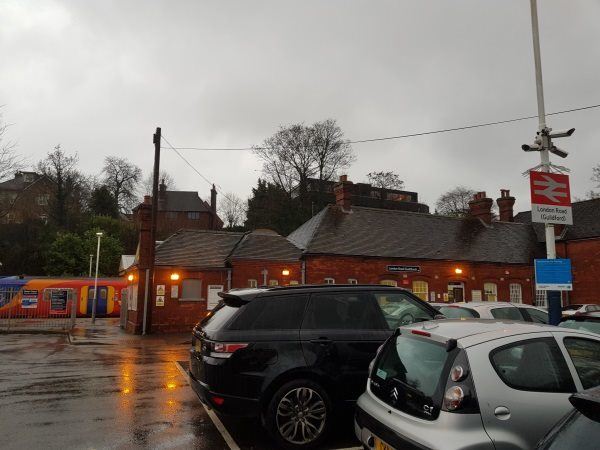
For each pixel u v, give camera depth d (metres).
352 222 28.44
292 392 5.65
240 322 5.80
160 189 71.50
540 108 10.44
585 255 28.94
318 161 52.59
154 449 5.61
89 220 57.66
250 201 56.78
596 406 2.45
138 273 22.14
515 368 4.06
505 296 29.31
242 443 5.86
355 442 5.90
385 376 4.56
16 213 56.88
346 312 6.25
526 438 3.77
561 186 9.73
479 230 31.61
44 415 7.05
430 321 4.96
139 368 11.59
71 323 23.53
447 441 3.56
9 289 31.03
